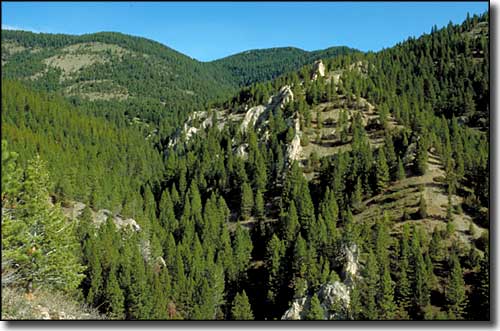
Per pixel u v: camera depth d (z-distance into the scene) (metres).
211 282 85.44
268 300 84.69
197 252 93.88
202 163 153.00
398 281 68.62
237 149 158.25
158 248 96.69
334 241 83.25
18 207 30.36
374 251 79.88
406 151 112.94
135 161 186.00
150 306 72.31
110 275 72.50
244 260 99.00
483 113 168.12
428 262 70.88
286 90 179.88
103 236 89.31
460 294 64.38
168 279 84.25
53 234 36.06
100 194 119.06
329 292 71.25
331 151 139.75
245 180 133.50
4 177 23.23
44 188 39.62
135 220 116.75
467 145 118.88
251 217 122.06
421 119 132.75
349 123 149.75
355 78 186.00
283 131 153.00
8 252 26.23
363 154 117.94
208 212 116.19
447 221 85.44
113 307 69.88
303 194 110.25
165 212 124.19
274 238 93.56
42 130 187.38
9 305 23.89
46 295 31.59
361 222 94.25
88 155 170.00
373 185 105.56
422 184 98.94
